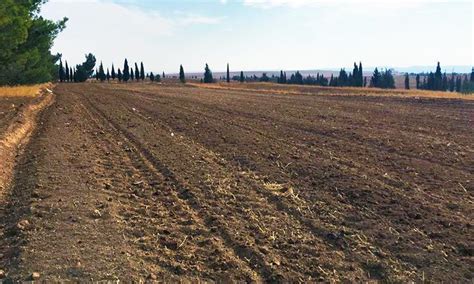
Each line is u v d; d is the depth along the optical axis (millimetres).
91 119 19172
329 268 4969
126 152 11609
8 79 39156
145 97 36125
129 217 6566
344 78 99500
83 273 4723
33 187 8008
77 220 6301
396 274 4801
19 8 32188
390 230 5984
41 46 41938
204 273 4848
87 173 9117
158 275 4762
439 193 7652
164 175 9125
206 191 7902
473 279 4684
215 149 11945
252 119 19031
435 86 88125
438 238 5730
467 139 13188
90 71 127125
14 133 13641
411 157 10703
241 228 6125
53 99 32656
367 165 9844
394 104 27344
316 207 6977
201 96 38094
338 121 18062
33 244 5457
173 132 15227
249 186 8250
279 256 5246
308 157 10695
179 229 6109
